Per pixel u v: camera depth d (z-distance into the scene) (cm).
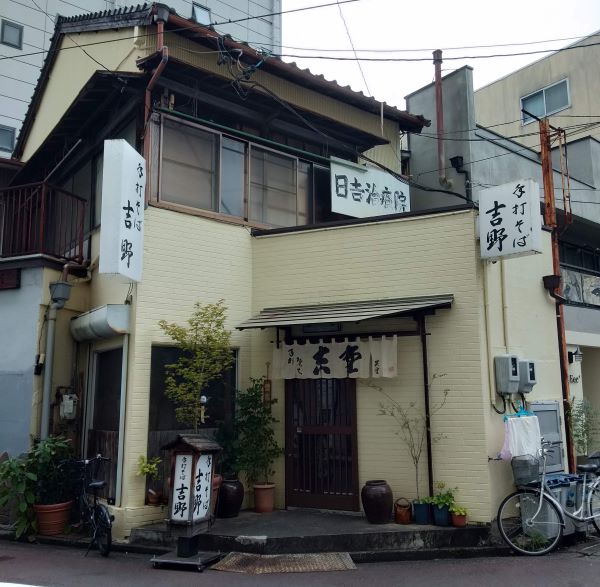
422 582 643
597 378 1434
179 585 634
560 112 2088
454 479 827
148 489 852
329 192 1203
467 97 1399
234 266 996
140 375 862
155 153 948
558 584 625
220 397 958
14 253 1034
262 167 1104
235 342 975
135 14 1069
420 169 1481
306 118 1172
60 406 973
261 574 677
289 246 998
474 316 852
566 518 795
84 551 794
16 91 2169
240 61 1075
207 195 1008
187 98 1045
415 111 1520
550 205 1070
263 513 891
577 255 1719
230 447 909
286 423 944
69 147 1173
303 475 927
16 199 1101
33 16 2228
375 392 898
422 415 862
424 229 909
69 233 1155
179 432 902
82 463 851
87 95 1007
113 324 861
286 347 941
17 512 856
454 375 851
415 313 877
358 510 881
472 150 1373
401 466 866
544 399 959
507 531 782
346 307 908
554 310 1026
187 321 913
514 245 813
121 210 809
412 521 821
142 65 939
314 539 754
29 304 989
